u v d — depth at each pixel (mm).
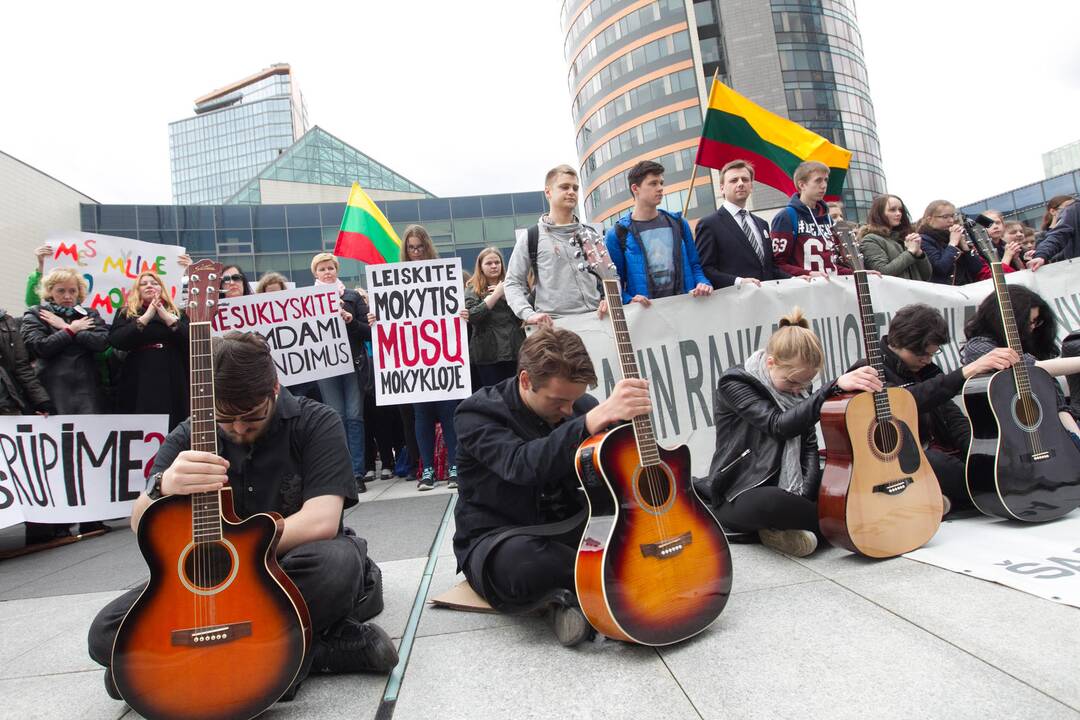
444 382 5012
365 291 6121
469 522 2248
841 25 45469
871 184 45219
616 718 1470
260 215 28734
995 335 3201
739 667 1668
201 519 1579
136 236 26750
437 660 1891
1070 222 5387
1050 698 1384
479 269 5430
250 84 155750
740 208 4492
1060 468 2773
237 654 1559
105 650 1660
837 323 4383
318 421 2059
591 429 1950
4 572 3598
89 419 4273
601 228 4418
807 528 2652
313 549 1828
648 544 1873
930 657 1618
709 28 44344
